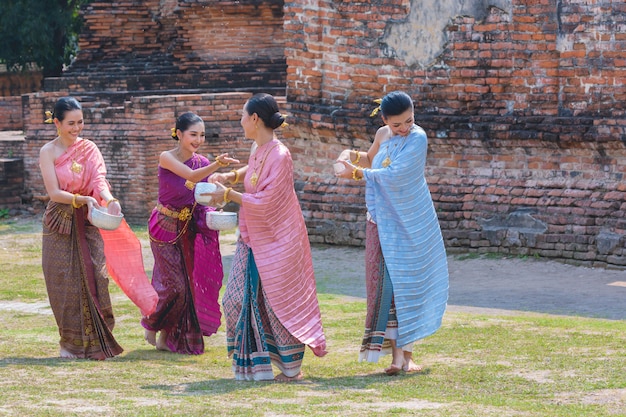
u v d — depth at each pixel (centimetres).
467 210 1619
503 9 1573
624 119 1475
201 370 852
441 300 828
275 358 806
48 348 970
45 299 1377
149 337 1002
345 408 654
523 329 1009
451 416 622
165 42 2814
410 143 811
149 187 2216
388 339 827
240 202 795
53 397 686
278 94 2523
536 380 755
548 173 1570
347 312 1189
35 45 3244
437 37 1638
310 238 1800
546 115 1554
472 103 1617
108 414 620
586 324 1035
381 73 1705
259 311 804
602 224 1489
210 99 2242
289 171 806
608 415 627
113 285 1473
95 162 919
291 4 1788
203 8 2614
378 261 816
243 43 2628
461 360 861
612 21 1480
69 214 906
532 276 1419
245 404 668
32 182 2405
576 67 1518
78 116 905
